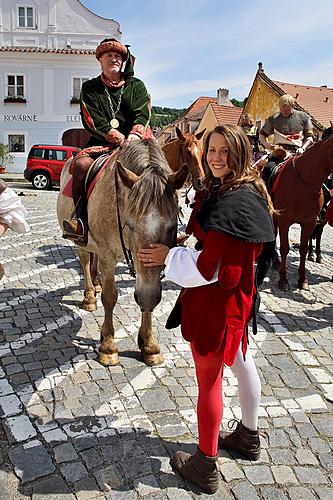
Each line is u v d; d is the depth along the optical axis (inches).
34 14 978.1
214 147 84.7
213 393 90.8
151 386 136.8
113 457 106.5
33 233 346.6
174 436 114.5
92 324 179.0
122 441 112.0
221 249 80.2
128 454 107.6
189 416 122.9
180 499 94.9
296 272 266.1
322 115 948.0
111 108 151.6
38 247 302.0
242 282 85.8
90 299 193.2
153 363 148.6
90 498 94.6
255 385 99.1
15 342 161.9
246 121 316.5
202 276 82.6
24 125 999.0
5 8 964.6
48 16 981.8
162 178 104.7
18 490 96.5
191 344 90.8
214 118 1126.4
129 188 107.0
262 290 228.7
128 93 154.2
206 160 88.0
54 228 370.9
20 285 222.8
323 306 211.2
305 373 149.4
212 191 87.4
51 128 1011.9
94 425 117.9
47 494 95.4
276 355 160.7
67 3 984.9
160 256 100.4
